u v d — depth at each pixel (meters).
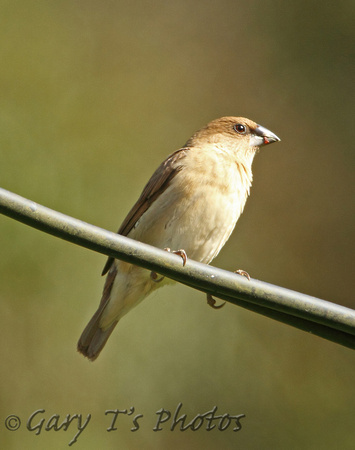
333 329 5.12
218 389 11.01
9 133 11.84
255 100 13.35
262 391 11.07
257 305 5.24
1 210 4.70
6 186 11.46
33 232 11.06
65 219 4.84
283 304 5.07
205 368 11.05
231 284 5.11
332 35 13.79
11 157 11.62
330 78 13.57
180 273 5.13
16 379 10.67
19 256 10.95
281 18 13.91
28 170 11.62
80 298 11.02
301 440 10.85
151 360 11.01
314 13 13.92
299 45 13.73
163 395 10.84
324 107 13.41
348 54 13.69
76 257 11.16
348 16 13.87
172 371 10.95
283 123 13.28
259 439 10.80
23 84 12.27
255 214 12.82
